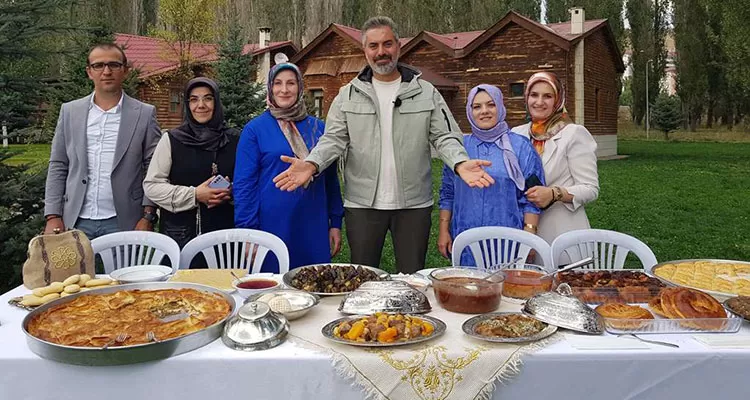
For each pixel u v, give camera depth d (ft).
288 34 109.81
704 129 116.37
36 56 16.79
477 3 107.96
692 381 6.62
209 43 65.82
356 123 12.03
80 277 8.91
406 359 6.44
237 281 8.87
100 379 6.35
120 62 12.71
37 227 15.65
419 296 7.97
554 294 7.65
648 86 111.14
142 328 6.97
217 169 12.57
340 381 6.45
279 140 11.96
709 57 106.83
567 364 6.57
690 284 8.66
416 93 12.04
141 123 12.98
